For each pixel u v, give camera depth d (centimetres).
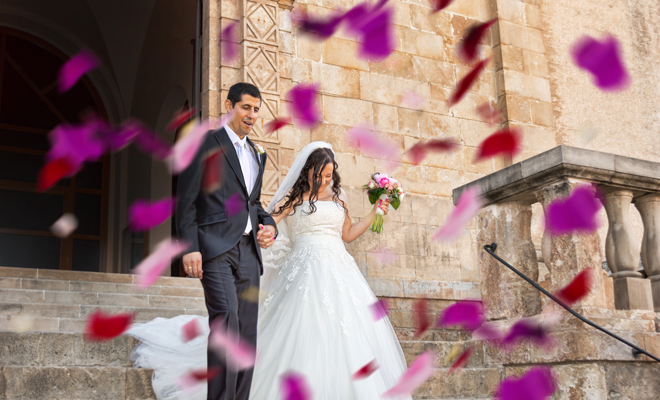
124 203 1140
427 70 762
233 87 281
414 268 681
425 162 727
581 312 316
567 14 888
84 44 1166
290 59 678
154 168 999
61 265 1068
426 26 777
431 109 750
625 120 878
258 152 290
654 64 932
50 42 1159
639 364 317
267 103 642
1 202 1044
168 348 313
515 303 364
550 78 841
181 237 243
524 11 844
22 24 1126
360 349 266
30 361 303
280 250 333
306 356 265
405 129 728
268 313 303
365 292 296
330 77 698
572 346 310
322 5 710
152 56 1109
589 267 327
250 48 644
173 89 988
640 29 938
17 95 1104
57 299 438
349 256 318
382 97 723
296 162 338
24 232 1049
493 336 349
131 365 324
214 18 645
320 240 317
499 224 382
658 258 381
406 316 621
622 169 359
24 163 1078
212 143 262
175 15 1003
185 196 249
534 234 757
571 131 831
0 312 375
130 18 1142
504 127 788
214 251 246
